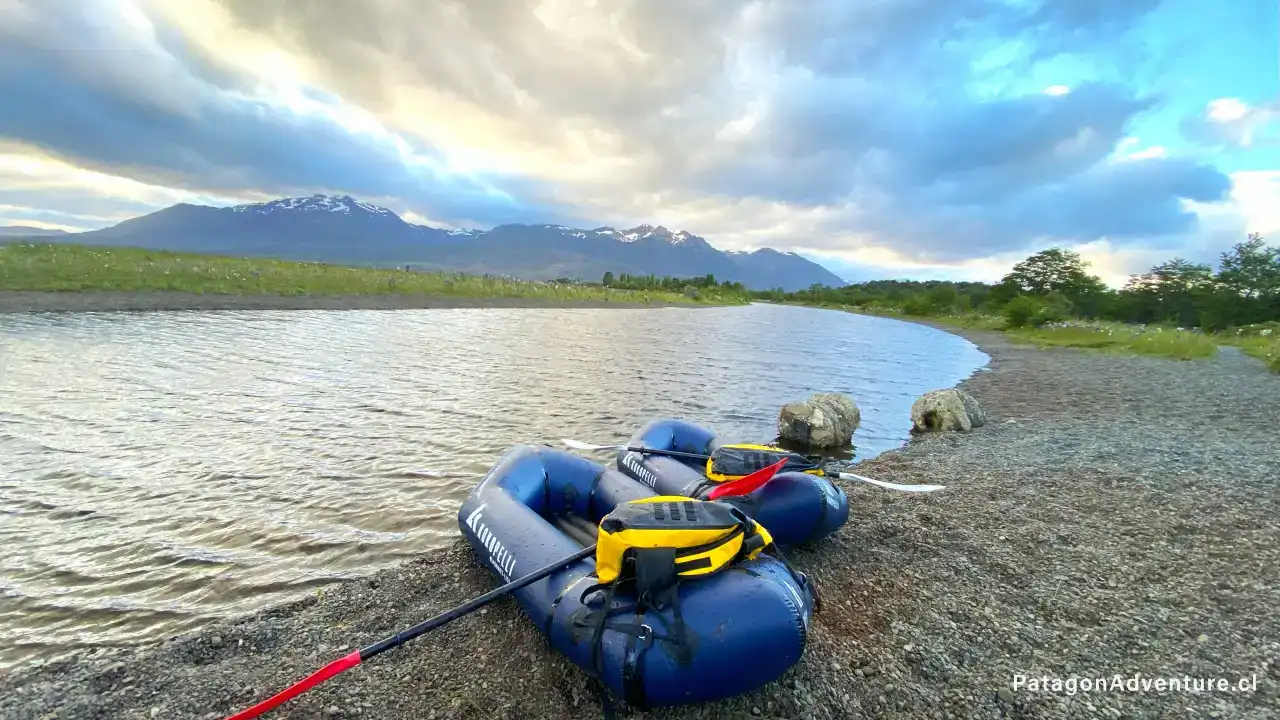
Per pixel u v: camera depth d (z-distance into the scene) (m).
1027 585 4.78
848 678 3.62
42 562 4.86
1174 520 6.09
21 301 19.42
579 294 57.38
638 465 6.34
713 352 23.44
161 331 17.27
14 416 8.59
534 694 3.42
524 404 11.66
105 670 3.52
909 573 4.98
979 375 19.41
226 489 6.53
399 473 7.29
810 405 10.52
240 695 3.34
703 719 3.24
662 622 3.11
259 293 27.58
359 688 3.42
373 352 16.61
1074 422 11.55
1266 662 3.74
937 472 7.92
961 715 3.33
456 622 4.09
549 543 4.18
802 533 5.16
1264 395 14.98
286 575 4.83
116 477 6.68
